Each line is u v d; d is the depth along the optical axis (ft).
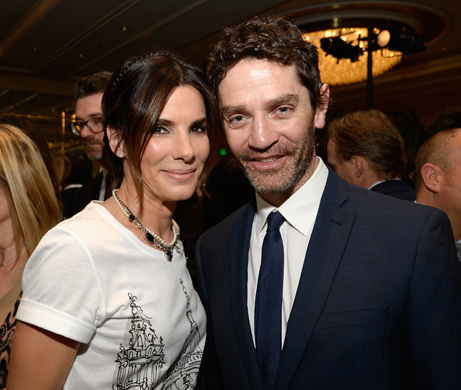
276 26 3.78
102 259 3.54
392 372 3.46
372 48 16.24
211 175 7.58
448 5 20.30
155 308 3.77
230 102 3.78
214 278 4.50
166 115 3.69
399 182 7.81
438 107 31.30
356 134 7.84
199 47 25.12
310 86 3.80
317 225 3.90
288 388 3.49
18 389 3.39
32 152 4.79
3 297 4.40
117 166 4.32
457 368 3.30
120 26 22.12
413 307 3.41
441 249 3.52
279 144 3.74
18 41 24.67
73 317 3.34
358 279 3.57
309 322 3.52
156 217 4.04
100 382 3.63
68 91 33.76
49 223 4.78
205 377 4.66
